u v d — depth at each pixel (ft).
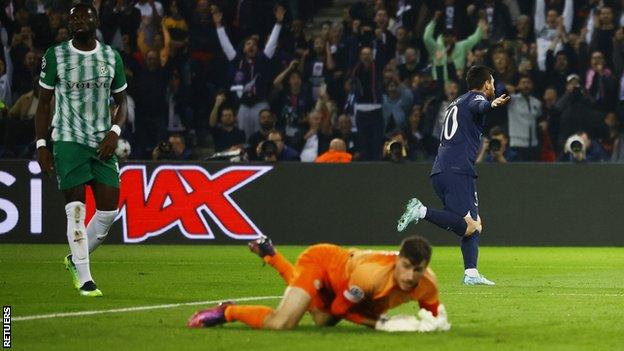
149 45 190.70
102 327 70.28
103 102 90.89
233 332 66.59
